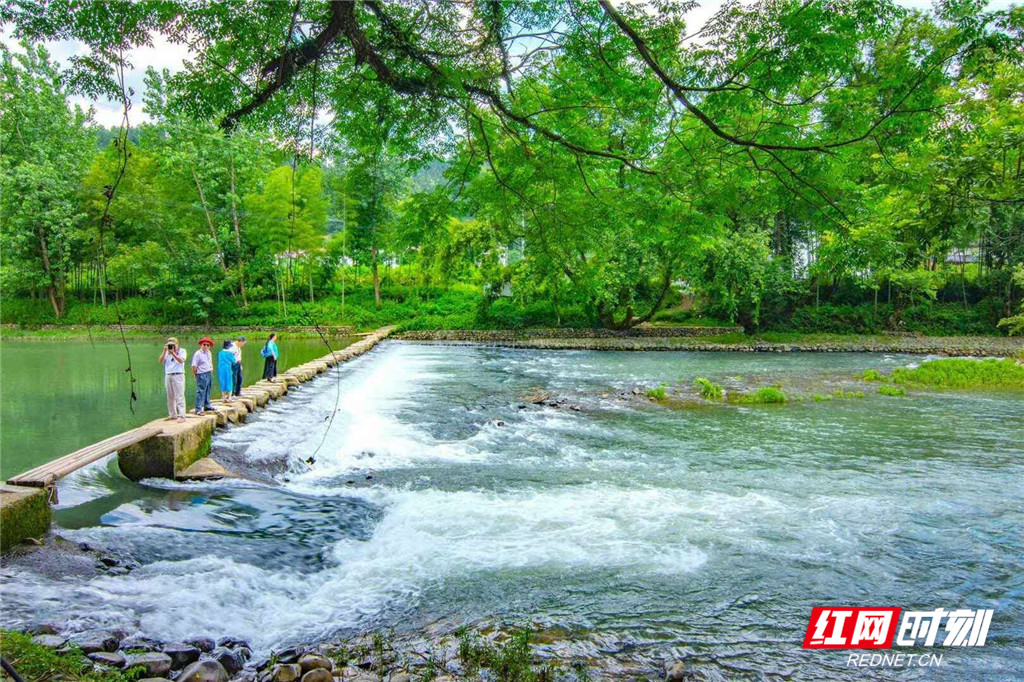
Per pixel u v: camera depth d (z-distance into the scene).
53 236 41.12
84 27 3.78
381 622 5.56
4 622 4.90
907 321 39.38
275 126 4.83
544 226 5.85
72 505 7.85
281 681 4.35
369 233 44.62
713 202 5.47
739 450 12.29
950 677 4.85
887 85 4.43
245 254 42.97
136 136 36.03
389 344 38.59
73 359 28.22
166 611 5.41
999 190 5.00
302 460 11.21
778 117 4.91
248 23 4.01
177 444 9.38
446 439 13.22
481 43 4.55
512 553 7.13
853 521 8.26
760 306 40.19
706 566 6.82
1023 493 9.53
